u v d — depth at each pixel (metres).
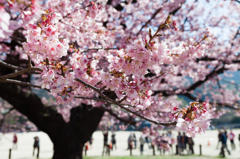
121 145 21.48
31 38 2.01
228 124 54.38
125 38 4.73
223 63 9.18
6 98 6.81
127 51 1.98
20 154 15.17
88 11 3.86
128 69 2.06
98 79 2.71
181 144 13.52
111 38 4.95
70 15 3.80
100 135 37.94
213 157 12.00
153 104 3.83
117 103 2.61
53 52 2.11
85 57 2.61
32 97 6.77
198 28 8.43
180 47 2.88
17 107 6.90
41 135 38.31
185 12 9.16
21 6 1.53
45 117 7.09
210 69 10.02
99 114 7.78
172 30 6.66
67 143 7.17
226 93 11.02
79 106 7.80
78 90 2.98
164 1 7.71
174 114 2.34
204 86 12.04
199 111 2.13
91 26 4.27
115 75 2.24
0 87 6.01
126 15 7.52
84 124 7.54
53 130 7.16
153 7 7.78
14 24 1.28
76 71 2.58
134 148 18.44
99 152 16.22
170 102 3.93
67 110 11.38
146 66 2.04
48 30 2.03
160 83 8.89
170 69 5.34
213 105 8.32
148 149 17.89
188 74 6.87
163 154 13.50
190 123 2.09
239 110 7.97
